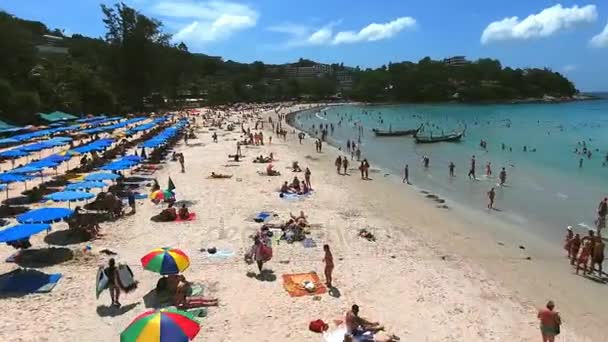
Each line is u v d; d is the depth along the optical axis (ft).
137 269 61.31
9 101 198.29
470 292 58.34
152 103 393.50
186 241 72.54
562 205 105.29
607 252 75.51
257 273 61.62
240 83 612.29
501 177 127.85
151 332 35.40
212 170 133.90
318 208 95.30
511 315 52.85
